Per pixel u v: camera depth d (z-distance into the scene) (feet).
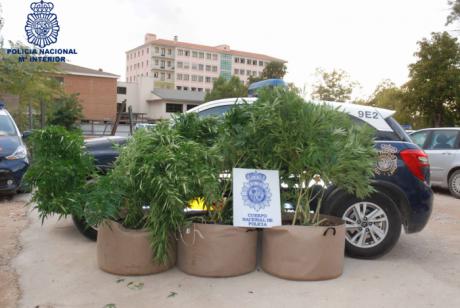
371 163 15.30
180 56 427.74
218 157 14.79
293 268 14.74
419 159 17.53
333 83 146.51
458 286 15.01
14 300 13.20
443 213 28.96
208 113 19.02
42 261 16.70
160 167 13.99
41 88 68.39
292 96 15.01
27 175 15.05
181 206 14.08
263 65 472.85
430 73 96.73
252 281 14.76
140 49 437.17
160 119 16.08
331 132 14.93
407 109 103.09
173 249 15.64
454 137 36.94
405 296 14.02
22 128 59.47
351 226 17.31
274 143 15.19
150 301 13.17
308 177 15.47
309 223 16.08
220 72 446.19
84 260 16.78
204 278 14.90
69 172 15.01
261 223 15.14
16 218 23.94
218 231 14.67
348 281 15.10
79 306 12.82
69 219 23.65
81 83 218.79
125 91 283.38
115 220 15.34
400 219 17.34
